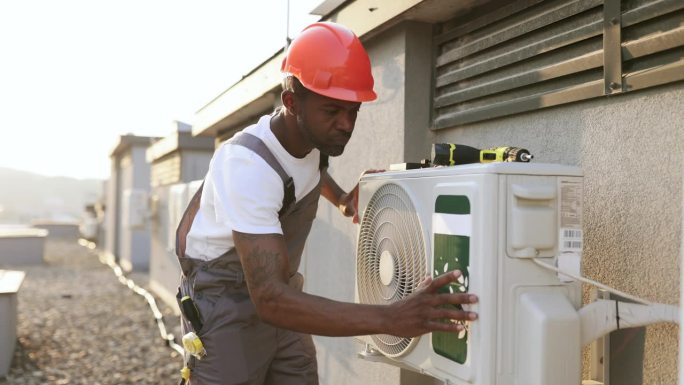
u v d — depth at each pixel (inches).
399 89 125.5
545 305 67.3
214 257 87.5
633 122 83.5
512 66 104.7
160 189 422.3
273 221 76.8
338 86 74.4
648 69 79.7
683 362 46.4
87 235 955.3
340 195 104.2
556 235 69.6
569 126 94.3
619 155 85.6
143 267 597.9
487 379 66.9
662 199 79.0
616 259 85.9
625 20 82.1
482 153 82.0
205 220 87.6
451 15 118.6
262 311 73.7
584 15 90.4
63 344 277.4
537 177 68.9
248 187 76.2
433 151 82.3
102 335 295.4
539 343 66.0
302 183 83.8
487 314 66.9
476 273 67.9
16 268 601.3
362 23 131.9
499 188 67.3
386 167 130.3
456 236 71.4
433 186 76.5
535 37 99.7
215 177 80.5
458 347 71.5
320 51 74.9
